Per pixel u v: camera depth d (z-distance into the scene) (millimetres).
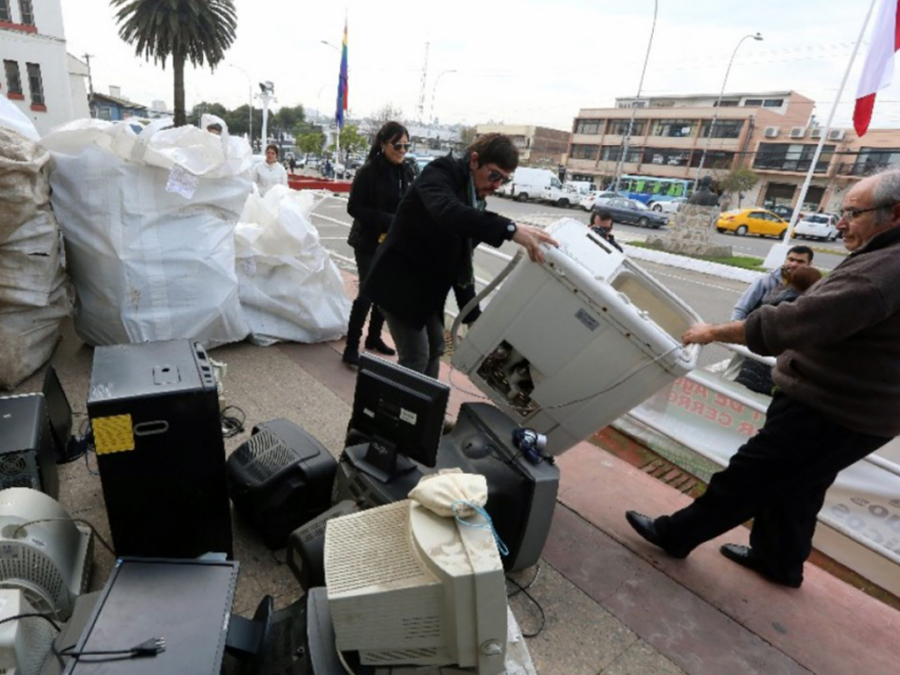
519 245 2145
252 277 3715
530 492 1873
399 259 2369
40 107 25047
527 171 30094
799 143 38938
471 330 2264
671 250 16297
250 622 1418
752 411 3066
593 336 1982
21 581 1476
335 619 1187
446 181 2131
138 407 1523
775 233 25406
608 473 2977
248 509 2074
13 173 2471
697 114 42906
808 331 1663
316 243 3883
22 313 2846
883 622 2148
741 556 2375
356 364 3732
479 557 1169
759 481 2021
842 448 1866
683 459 3396
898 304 1600
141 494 1624
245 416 2947
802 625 2076
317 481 2055
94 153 2916
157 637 1199
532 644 1841
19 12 23594
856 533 2711
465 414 2287
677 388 3438
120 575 1348
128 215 2918
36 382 2955
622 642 1897
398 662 1250
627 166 47656
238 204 3361
